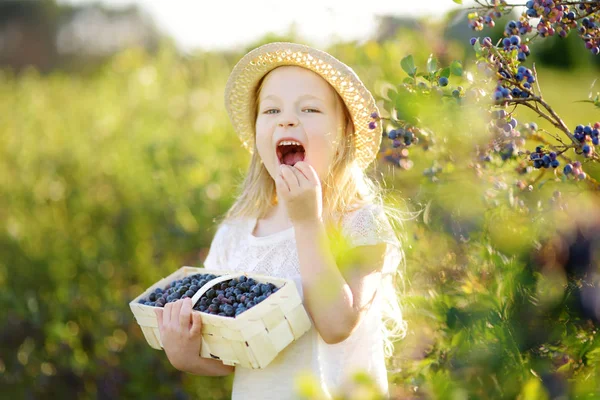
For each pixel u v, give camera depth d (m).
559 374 1.36
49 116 7.04
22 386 3.79
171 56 6.82
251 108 2.30
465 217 1.71
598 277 1.37
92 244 4.66
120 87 6.95
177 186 4.28
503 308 1.44
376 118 1.74
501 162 1.68
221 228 2.36
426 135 1.68
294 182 1.80
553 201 1.51
